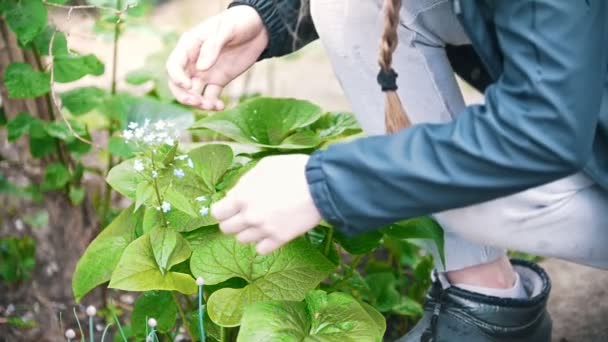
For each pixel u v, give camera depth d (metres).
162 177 1.53
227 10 1.57
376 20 1.44
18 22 1.73
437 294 1.57
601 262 1.46
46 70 1.84
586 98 1.19
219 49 1.52
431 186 1.23
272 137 1.66
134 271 1.46
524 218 1.41
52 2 1.79
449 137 1.23
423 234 1.51
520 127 1.20
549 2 1.18
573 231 1.42
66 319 1.91
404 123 1.32
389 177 1.23
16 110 1.92
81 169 1.94
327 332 1.40
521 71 1.20
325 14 1.46
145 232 1.50
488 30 1.27
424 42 1.46
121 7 1.88
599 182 1.36
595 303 1.76
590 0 1.18
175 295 1.62
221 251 1.50
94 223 1.97
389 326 1.83
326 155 1.26
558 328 1.73
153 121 1.78
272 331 1.38
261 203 1.29
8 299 1.96
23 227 2.11
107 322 1.90
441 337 1.54
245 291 1.46
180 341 1.78
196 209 1.51
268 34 1.57
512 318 1.53
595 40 1.19
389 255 1.99
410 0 1.43
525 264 1.62
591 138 1.21
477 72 1.53
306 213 1.28
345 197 1.25
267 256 1.49
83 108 1.86
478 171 1.22
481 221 1.42
